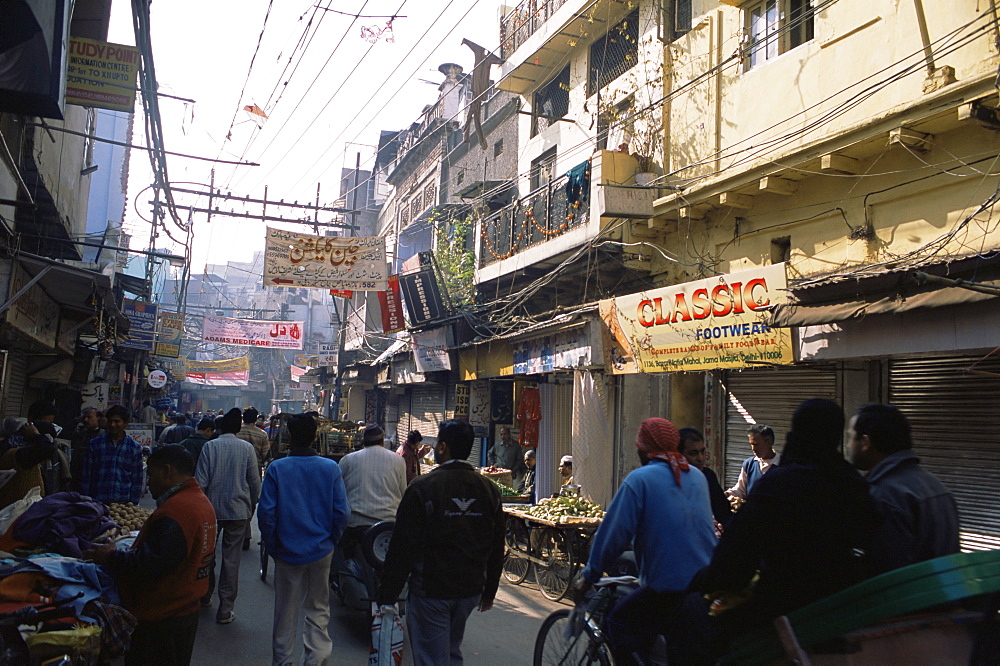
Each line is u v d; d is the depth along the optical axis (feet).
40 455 19.44
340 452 35.04
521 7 55.83
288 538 16.01
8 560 13.39
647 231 38.58
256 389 184.14
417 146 87.40
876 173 27.14
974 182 24.17
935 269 20.66
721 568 9.61
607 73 46.42
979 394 23.20
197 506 12.62
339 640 20.03
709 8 36.96
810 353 25.35
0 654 11.17
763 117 32.99
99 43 27.35
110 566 11.95
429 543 13.25
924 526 10.14
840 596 8.16
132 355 82.07
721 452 33.01
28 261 28.27
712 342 28.89
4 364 30.63
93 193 82.38
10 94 14.39
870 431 10.98
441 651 13.16
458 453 14.05
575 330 37.24
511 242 49.24
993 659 7.11
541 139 54.08
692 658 10.45
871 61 28.22
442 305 52.85
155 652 12.28
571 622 13.55
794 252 30.94
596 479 34.50
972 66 24.50
